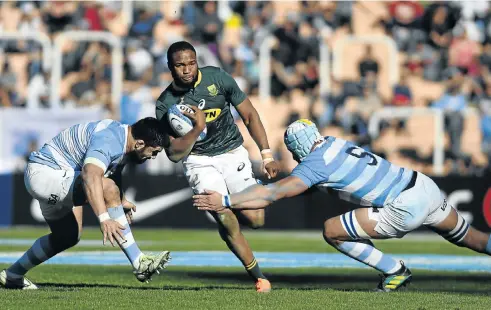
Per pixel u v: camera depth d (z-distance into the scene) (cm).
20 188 6138
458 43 7712
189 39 7344
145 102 6681
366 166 2611
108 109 6781
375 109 6900
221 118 2852
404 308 2244
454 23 7831
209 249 4669
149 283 3042
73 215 2669
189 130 2641
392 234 2661
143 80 7019
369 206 2653
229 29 7462
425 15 7800
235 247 2688
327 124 6850
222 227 2678
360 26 7688
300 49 7331
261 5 7600
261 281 2683
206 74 2786
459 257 4472
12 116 6191
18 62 7169
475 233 2742
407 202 2598
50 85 6994
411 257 4462
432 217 2686
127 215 2666
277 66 7244
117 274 3331
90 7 7556
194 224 6144
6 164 6197
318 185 2634
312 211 6156
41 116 6209
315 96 7019
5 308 2158
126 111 6650
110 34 6925
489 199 6019
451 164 6775
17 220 6144
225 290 2658
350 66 7344
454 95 7325
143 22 7406
